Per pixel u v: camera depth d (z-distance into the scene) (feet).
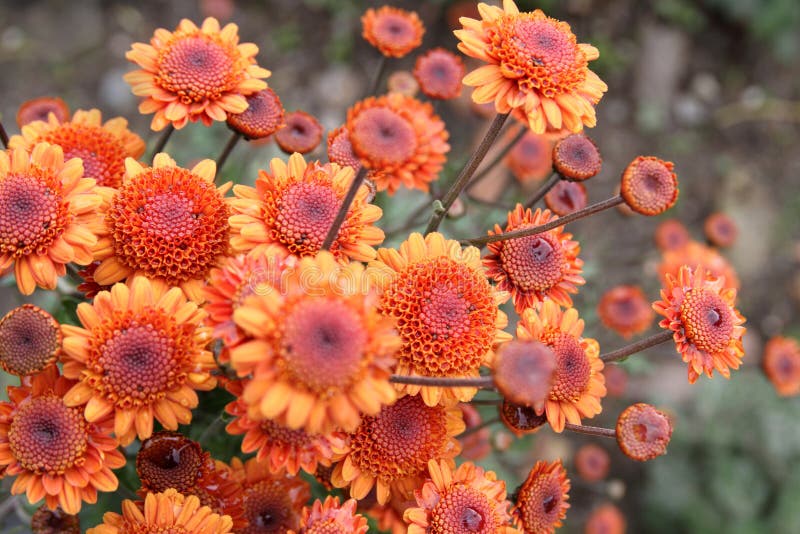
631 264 2.23
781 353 1.68
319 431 0.95
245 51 1.24
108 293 1.04
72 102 2.21
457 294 1.08
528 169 1.62
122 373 1.02
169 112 1.17
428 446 1.12
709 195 2.46
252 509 1.15
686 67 2.60
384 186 1.24
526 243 1.18
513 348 0.94
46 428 1.04
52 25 2.31
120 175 1.21
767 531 1.89
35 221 1.06
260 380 0.91
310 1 2.44
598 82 1.14
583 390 1.14
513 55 1.11
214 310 0.96
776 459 1.94
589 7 2.43
